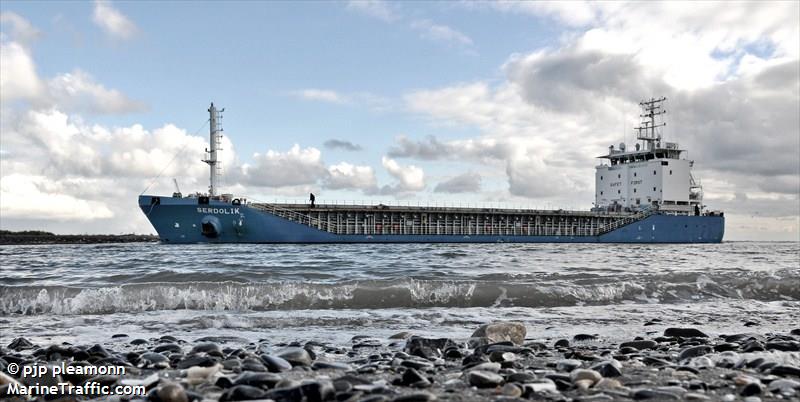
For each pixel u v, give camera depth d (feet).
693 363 17.92
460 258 81.51
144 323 30.25
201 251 107.45
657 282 43.68
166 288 36.76
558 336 26.14
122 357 19.62
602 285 41.22
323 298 37.50
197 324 29.91
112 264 69.62
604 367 16.21
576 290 40.32
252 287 37.50
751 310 35.78
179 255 90.99
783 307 37.42
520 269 59.77
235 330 28.37
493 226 206.80
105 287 36.27
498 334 23.07
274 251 106.32
